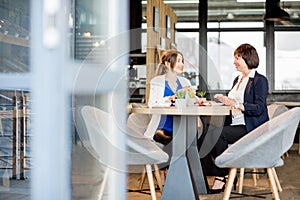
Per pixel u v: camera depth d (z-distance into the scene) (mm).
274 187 2906
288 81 9586
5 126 1778
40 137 950
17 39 1207
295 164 5816
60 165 966
